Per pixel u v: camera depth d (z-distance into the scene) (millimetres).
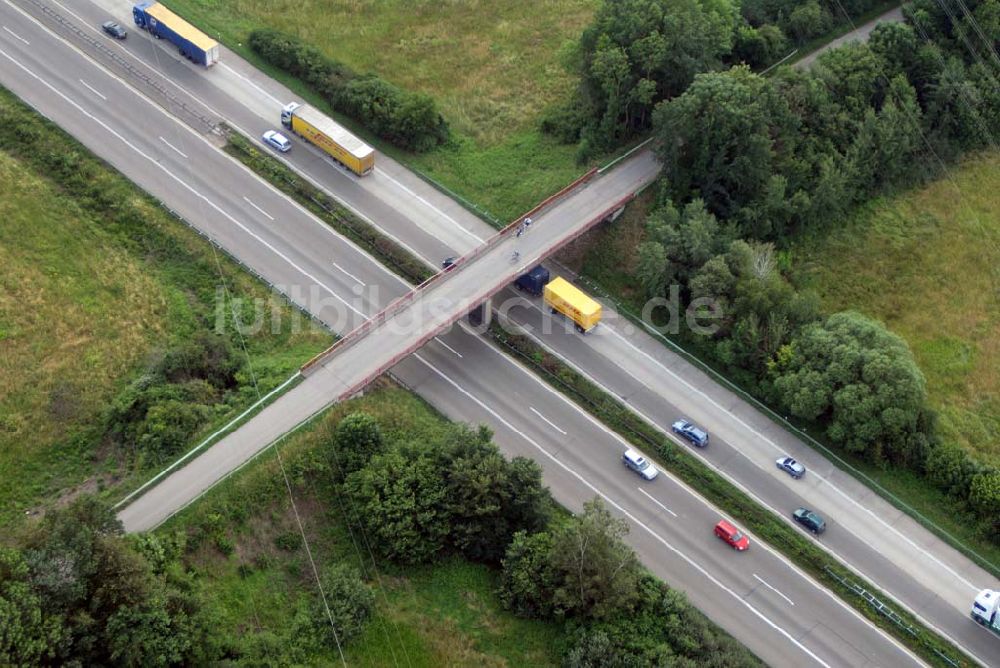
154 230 129250
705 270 124875
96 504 89500
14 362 113188
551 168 142250
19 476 104938
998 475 109938
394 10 169375
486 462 102938
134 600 83875
